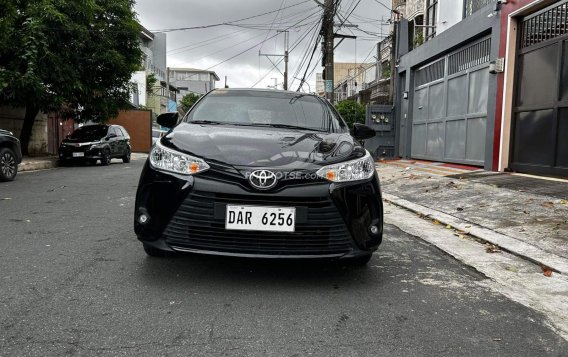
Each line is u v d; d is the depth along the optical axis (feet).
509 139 31.58
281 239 10.78
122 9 54.13
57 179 35.55
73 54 48.21
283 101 16.12
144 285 11.25
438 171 36.35
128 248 14.51
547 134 27.99
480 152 36.22
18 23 43.88
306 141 12.53
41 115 62.80
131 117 90.22
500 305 10.67
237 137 12.41
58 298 10.32
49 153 64.69
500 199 23.02
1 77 40.73
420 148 48.62
